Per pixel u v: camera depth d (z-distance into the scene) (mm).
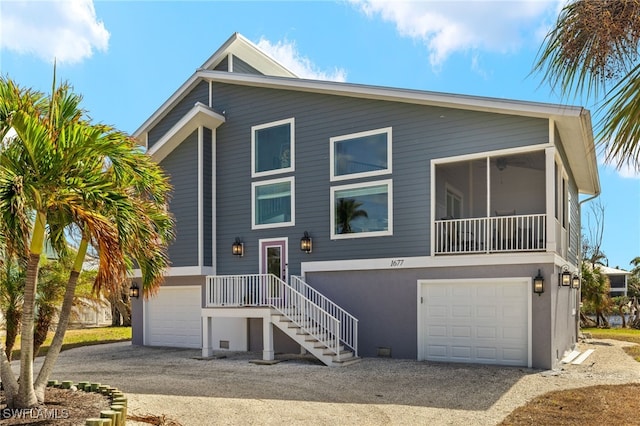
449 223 12508
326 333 12461
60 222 7148
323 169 14070
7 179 5508
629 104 3227
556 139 11898
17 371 11461
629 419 6809
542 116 11312
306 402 8070
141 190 7375
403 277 12688
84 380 10211
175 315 16234
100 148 6359
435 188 12625
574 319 16094
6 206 5426
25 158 6133
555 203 11914
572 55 3486
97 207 6227
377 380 9875
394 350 12641
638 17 3264
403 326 12578
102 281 6465
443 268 12195
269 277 13125
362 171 13500
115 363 12797
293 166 14516
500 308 11578
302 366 11711
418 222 12625
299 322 12578
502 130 11805
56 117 6445
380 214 13172
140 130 17516
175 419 6961
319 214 14016
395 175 13008
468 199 13500
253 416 7184
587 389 8797
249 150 15336
